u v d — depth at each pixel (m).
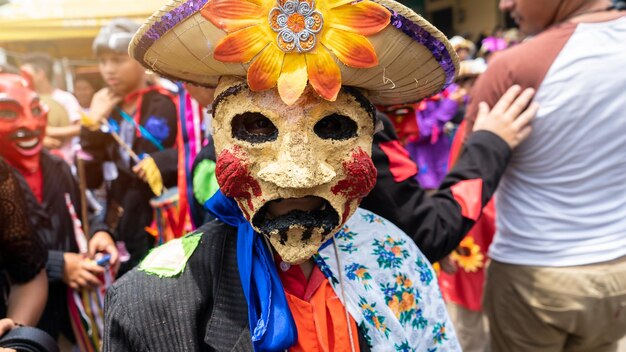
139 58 0.93
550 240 1.53
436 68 0.90
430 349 1.02
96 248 1.73
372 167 0.88
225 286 0.92
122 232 2.08
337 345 0.93
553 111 1.45
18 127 1.57
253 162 0.84
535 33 1.66
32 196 1.57
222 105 0.87
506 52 1.56
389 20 0.79
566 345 1.66
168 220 1.72
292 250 0.86
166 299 0.90
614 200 1.49
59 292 1.65
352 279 0.97
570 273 1.51
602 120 1.43
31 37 3.69
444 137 3.00
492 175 1.32
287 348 0.88
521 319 1.62
